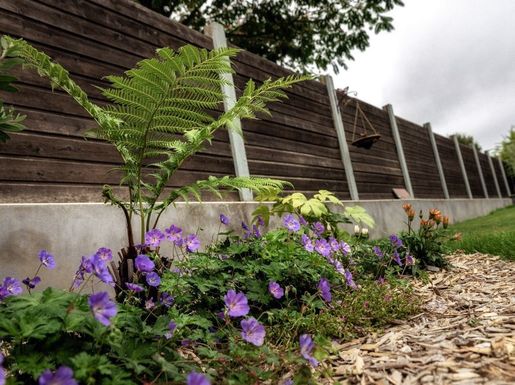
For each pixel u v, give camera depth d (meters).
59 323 1.14
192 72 2.18
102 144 3.18
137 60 3.60
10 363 1.12
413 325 2.00
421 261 3.56
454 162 12.24
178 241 2.16
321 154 5.93
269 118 5.09
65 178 2.88
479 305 2.22
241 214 4.09
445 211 9.77
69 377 0.92
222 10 10.48
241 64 4.83
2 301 1.36
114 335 1.11
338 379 1.42
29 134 2.76
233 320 1.95
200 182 2.22
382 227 6.77
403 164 8.48
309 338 1.28
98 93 3.23
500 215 10.49
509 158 17.88
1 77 1.67
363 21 10.86
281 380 1.41
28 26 2.89
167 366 1.22
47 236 2.54
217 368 1.38
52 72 1.92
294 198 3.29
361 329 1.99
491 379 1.23
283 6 10.50
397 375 1.38
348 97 7.01
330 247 2.63
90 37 3.26
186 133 2.34
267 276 2.25
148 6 9.30
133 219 3.09
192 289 2.02
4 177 2.57
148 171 3.45
